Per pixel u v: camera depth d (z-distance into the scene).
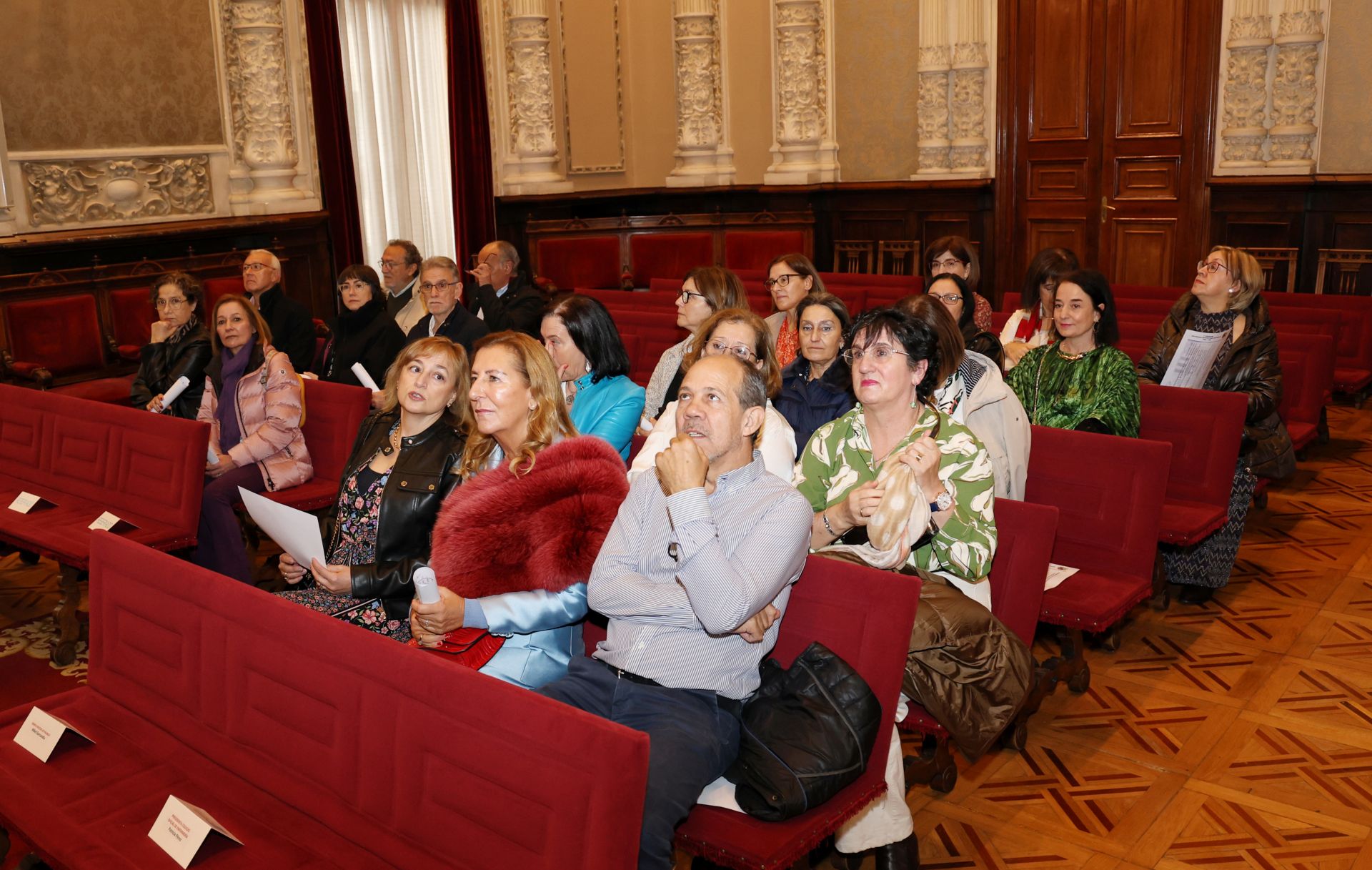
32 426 4.80
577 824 1.91
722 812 2.30
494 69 10.59
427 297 5.98
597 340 3.80
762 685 2.45
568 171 11.28
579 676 2.49
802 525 2.39
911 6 10.80
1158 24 9.68
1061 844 2.95
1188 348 4.64
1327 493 5.94
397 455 3.31
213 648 2.56
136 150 8.09
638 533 2.54
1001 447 3.51
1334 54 8.87
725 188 11.66
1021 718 3.40
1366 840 2.92
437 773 2.12
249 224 8.56
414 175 10.03
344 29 9.38
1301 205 9.11
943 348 3.19
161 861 2.17
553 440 2.92
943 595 2.77
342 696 2.28
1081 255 10.44
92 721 2.72
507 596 2.66
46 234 7.54
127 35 8.00
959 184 10.65
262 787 2.41
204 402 5.00
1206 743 3.45
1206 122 9.53
